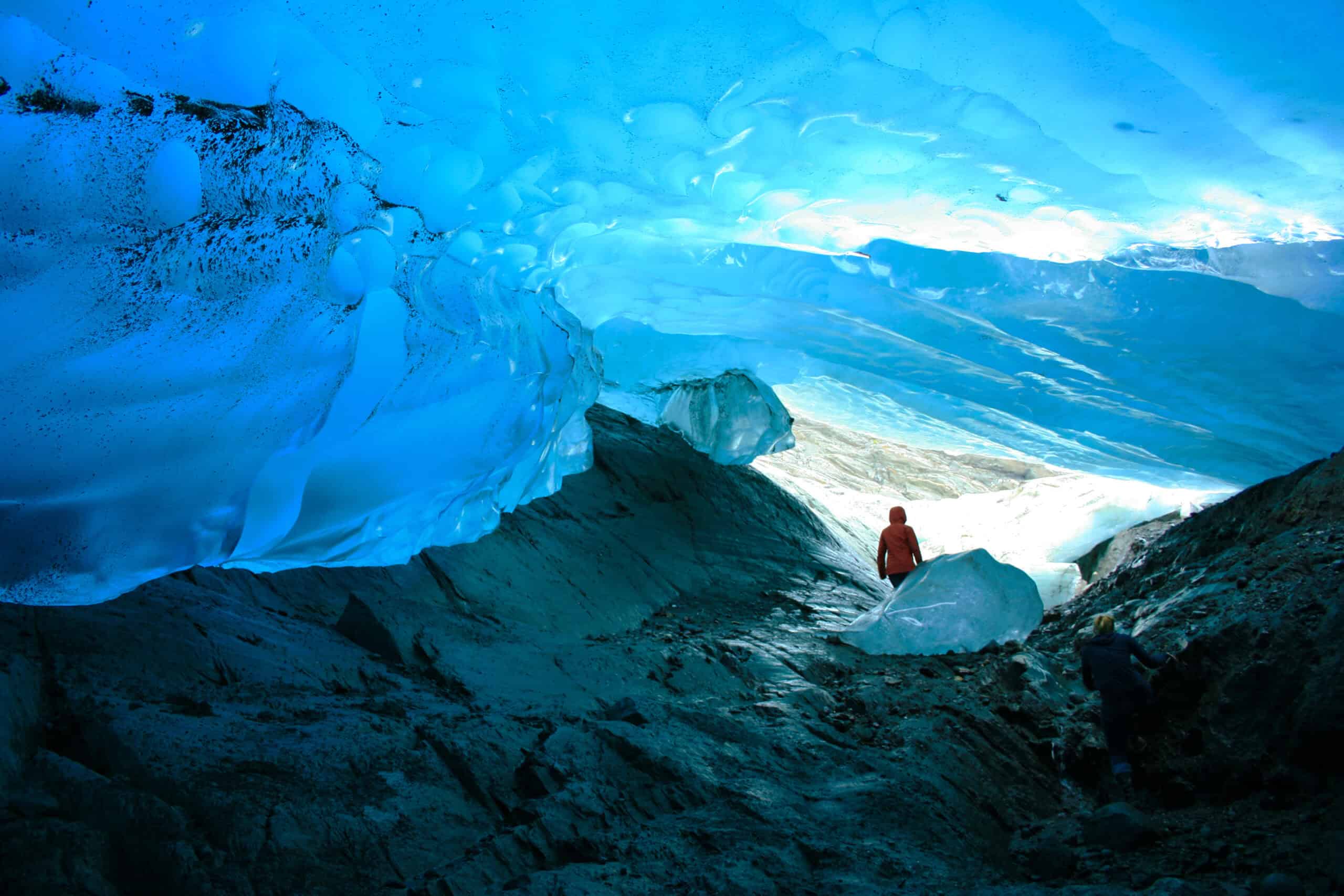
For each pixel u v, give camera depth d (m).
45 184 4.28
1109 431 7.93
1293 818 3.95
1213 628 4.95
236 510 5.66
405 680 5.29
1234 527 7.55
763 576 9.91
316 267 5.23
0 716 3.36
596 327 9.06
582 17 5.30
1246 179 5.62
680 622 8.24
